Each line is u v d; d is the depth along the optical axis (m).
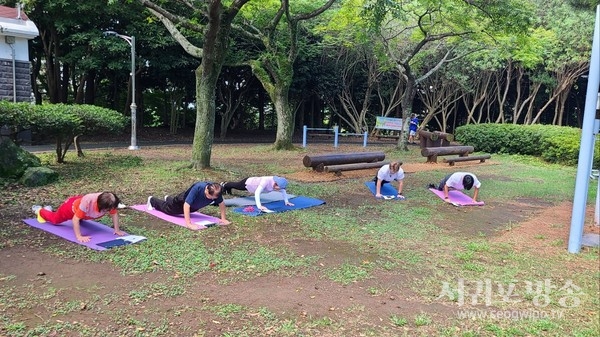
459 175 8.13
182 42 9.99
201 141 9.61
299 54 21.17
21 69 13.52
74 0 15.16
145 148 15.26
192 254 4.66
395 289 4.07
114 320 3.23
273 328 3.22
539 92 24.67
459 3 13.45
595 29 5.17
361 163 11.12
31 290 3.69
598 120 5.23
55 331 3.05
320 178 10.06
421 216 6.92
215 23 8.48
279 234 5.61
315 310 3.55
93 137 17.83
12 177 7.90
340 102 26.92
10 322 3.14
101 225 5.52
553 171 13.03
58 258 4.43
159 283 3.93
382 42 16.66
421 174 11.30
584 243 5.70
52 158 10.85
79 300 3.53
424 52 19.19
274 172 10.69
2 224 5.44
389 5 10.64
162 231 5.46
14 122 7.97
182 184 8.30
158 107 24.55
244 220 6.12
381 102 26.02
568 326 3.47
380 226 6.20
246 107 27.16
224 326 3.22
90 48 16.52
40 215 5.51
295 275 4.29
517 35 13.41
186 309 3.46
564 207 8.13
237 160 12.97
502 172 12.48
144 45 17.08
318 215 6.65
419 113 28.56
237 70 22.09
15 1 15.36
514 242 5.72
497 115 27.36
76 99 18.67
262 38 14.99
